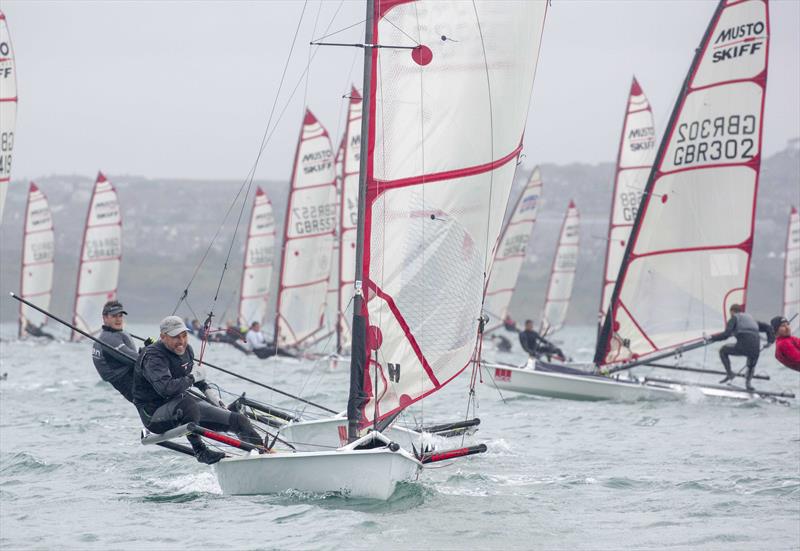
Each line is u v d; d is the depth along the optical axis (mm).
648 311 84500
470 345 42281
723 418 69750
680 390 80625
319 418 57125
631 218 128875
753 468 48812
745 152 81062
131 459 50844
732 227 81812
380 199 41062
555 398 83625
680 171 83250
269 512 38188
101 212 194375
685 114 83062
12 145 85688
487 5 42562
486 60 42500
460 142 42031
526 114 44188
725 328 82062
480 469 48594
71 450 53906
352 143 135125
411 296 41344
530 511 39031
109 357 42688
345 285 136500
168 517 37719
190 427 39594
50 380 105250
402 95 41344
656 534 35719
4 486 44438
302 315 154750
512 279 187500
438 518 37375
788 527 36719
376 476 38938
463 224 42219
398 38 41438
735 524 37219
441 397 86625
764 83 80375
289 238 154000
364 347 40812
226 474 41438
